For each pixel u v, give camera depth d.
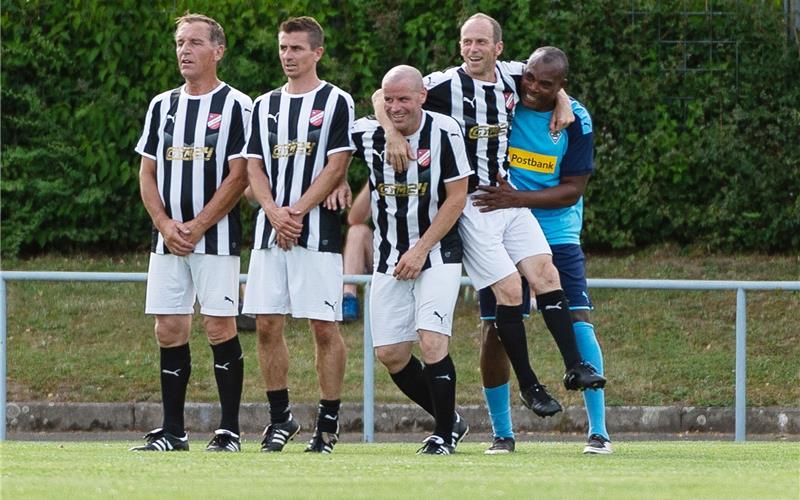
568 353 27.62
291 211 28.38
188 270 29.20
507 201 28.06
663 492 18.53
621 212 56.50
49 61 56.53
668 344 49.00
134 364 47.94
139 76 57.06
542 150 28.81
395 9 56.31
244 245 57.56
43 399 46.25
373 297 28.27
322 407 29.62
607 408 45.88
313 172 28.59
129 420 45.75
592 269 55.03
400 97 26.59
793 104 56.84
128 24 56.47
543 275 28.06
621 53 57.03
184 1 56.38
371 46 56.03
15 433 44.97
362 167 55.69
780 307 51.47
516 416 46.00
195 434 44.78
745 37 57.19
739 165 56.12
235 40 55.94
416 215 27.23
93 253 58.03
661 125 56.62
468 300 51.44
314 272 28.70
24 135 56.78
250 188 31.81
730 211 56.16
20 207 56.72
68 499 17.27
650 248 57.41
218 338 29.23
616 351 48.66
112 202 57.41
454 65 55.62
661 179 56.81
